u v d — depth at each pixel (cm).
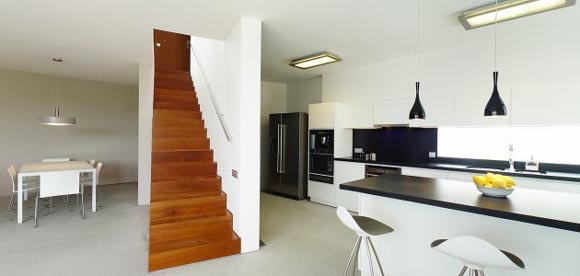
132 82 701
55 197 551
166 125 430
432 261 199
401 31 319
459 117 360
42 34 344
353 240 333
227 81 341
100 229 365
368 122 462
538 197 185
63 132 649
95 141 693
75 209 467
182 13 278
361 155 496
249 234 296
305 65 456
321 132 516
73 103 660
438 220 196
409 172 392
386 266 220
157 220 297
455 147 408
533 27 296
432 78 389
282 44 367
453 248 144
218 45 396
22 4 261
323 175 510
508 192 179
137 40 366
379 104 446
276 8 265
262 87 643
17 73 593
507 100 326
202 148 419
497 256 132
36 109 616
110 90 714
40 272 248
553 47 299
